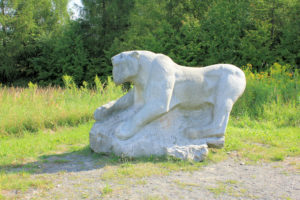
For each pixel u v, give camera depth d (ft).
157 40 64.34
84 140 20.56
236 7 54.80
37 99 29.94
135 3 71.46
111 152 15.78
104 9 76.28
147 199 10.78
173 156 14.80
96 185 12.17
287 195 11.17
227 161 15.40
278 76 34.96
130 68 15.43
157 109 14.92
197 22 61.72
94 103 30.96
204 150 15.24
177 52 61.72
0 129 23.36
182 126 15.88
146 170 13.48
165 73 15.05
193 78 15.70
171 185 12.09
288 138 19.86
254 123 24.82
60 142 20.21
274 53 54.34
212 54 55.77
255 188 11.86
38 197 11.14
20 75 82.79
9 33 75.72
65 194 11.36
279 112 26.32
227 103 15.40
